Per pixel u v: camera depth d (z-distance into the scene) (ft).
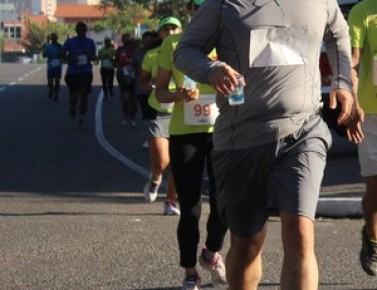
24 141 62.44
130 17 216.13
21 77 160.15
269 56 16.28
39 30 401.29
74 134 67.15
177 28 29.81
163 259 26.55
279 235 29.78
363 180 42.50
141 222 32.53
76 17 488.85
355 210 33.22
